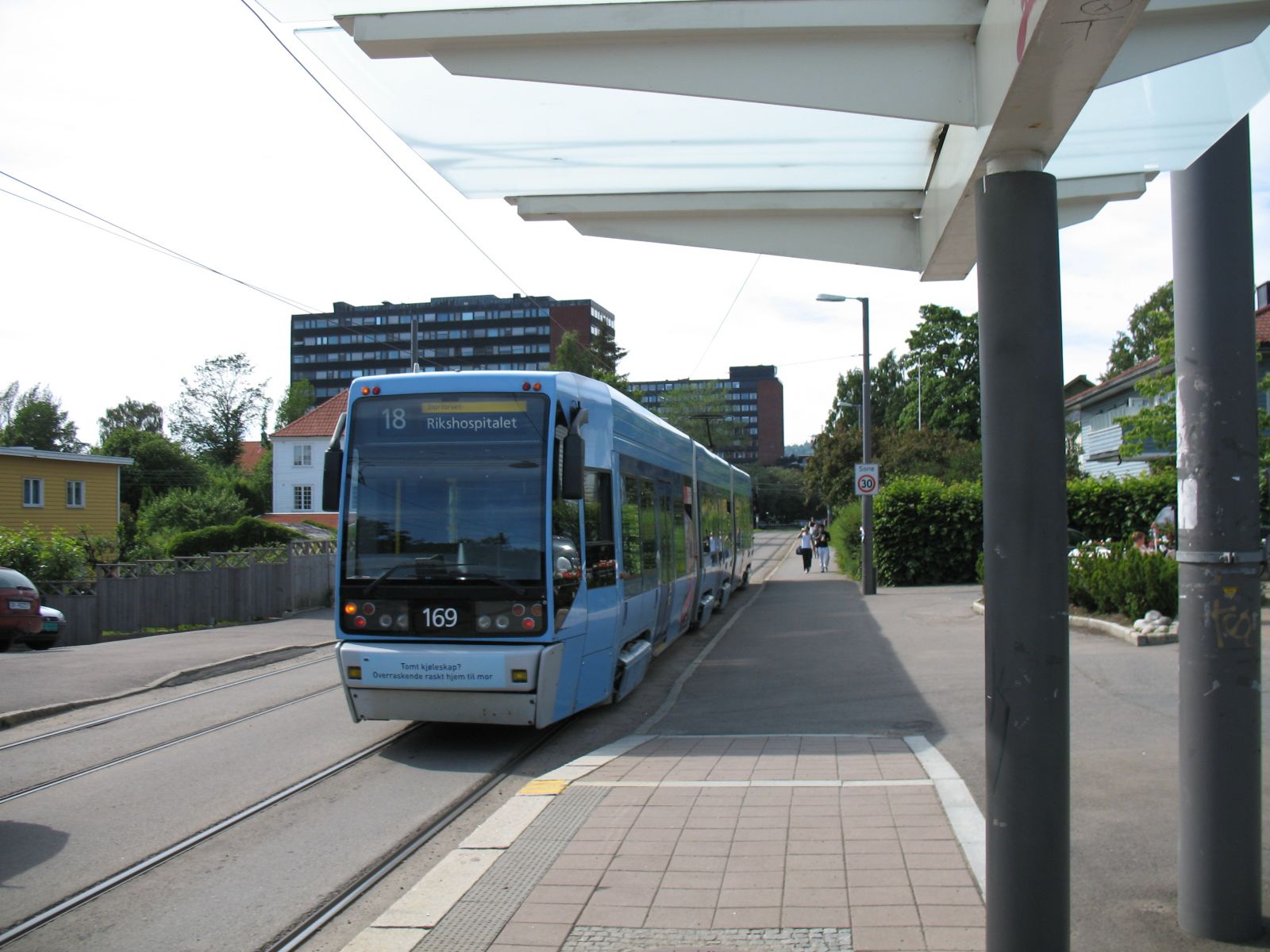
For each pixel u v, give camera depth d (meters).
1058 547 3.25
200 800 7.39
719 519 21.16
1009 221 3.32
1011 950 3.25
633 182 5.11
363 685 8.66
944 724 9.08
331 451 9.15
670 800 6.55
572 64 3.85
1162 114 3.91
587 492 9.73
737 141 4.59
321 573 27.95
